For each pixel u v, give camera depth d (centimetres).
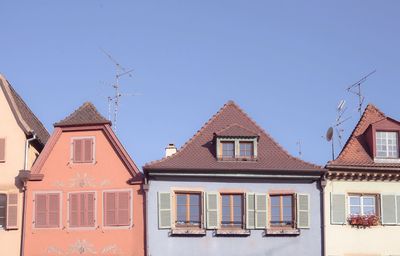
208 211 4134
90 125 4272
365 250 4166
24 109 4634
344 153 4328
